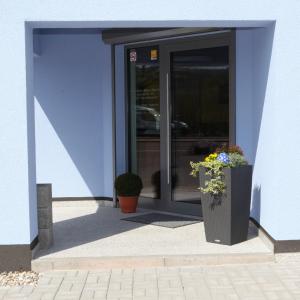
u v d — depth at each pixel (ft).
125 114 22.03
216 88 19.33
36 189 15.55
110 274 14.23
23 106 14.38
